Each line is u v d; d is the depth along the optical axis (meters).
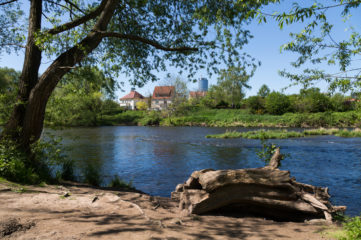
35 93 6.86
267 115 52.66
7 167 5.89
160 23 9.97
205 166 12.81
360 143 22.08
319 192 5.29
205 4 8.37
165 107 59.38
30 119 6.97
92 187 7.27
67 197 4.86
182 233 3.25
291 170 11.56
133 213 4.07
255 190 4.91
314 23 3.59
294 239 3.31
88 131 37.75
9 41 8.62
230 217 4.78
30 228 2.93
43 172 7.05
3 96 7.12
